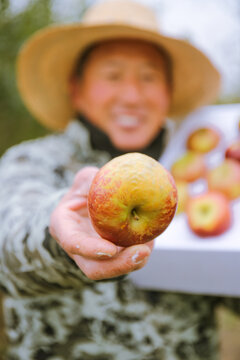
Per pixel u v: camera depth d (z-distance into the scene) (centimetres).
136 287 66
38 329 67
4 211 56
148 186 38
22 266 48
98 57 82
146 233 39
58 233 40
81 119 83
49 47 88
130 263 37
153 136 88
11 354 73
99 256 36
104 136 81
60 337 67
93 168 44
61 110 104
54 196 49
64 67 92
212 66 92
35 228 46
